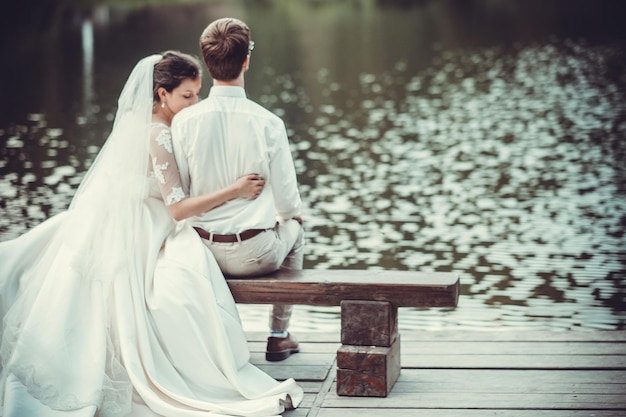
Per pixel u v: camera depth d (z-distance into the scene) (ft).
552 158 38.50
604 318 19.98
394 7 111.75
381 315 12.98
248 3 114.52
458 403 12.73
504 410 12.44
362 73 65.72
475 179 35.35
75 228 12.92
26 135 44.04
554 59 68.23
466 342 15.08
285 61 72.43
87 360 12.18
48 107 51.72
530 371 13.76
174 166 13.26
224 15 103.71
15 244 13.62
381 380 12.98
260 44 82.74
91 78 61.72
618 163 37.11
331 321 19.92
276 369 14.23
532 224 28.81
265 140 13.29
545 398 12.78
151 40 80.12
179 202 13.15
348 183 35.22
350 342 13.14
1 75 63.77
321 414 12.50
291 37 87.40
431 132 45.16
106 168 13.20
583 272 23.63
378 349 13.04
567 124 45.73
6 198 32.04
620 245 26.20
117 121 13.41
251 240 13.24
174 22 94.84
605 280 22.88
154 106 13.88
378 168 37.68
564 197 32.09
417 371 13.94
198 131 13.20
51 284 12.63
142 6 107.65
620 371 13.65
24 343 12.09
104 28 89.25
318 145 42.73
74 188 33.55
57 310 12.35
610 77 59.52
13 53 74.23
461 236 27.66
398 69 67.10
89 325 12.46
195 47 75.15
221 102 13.32
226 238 13.26
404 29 91.71
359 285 12.98
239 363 12.98
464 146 41.60
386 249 26.48
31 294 12.96
